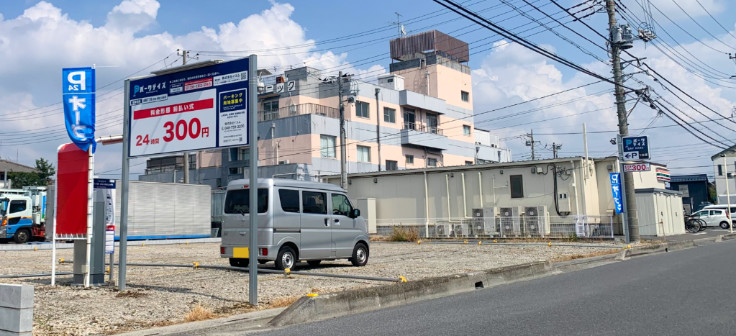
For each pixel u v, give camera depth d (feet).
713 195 222.28
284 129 137.90
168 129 30.55
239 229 40.81
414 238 87.15
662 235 97.55
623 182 72.69
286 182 41.68
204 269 42.57
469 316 23.84
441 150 170.09
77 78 31.81
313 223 42.68
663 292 29.17
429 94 170.30
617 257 55.98
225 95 28.81
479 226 92.32
